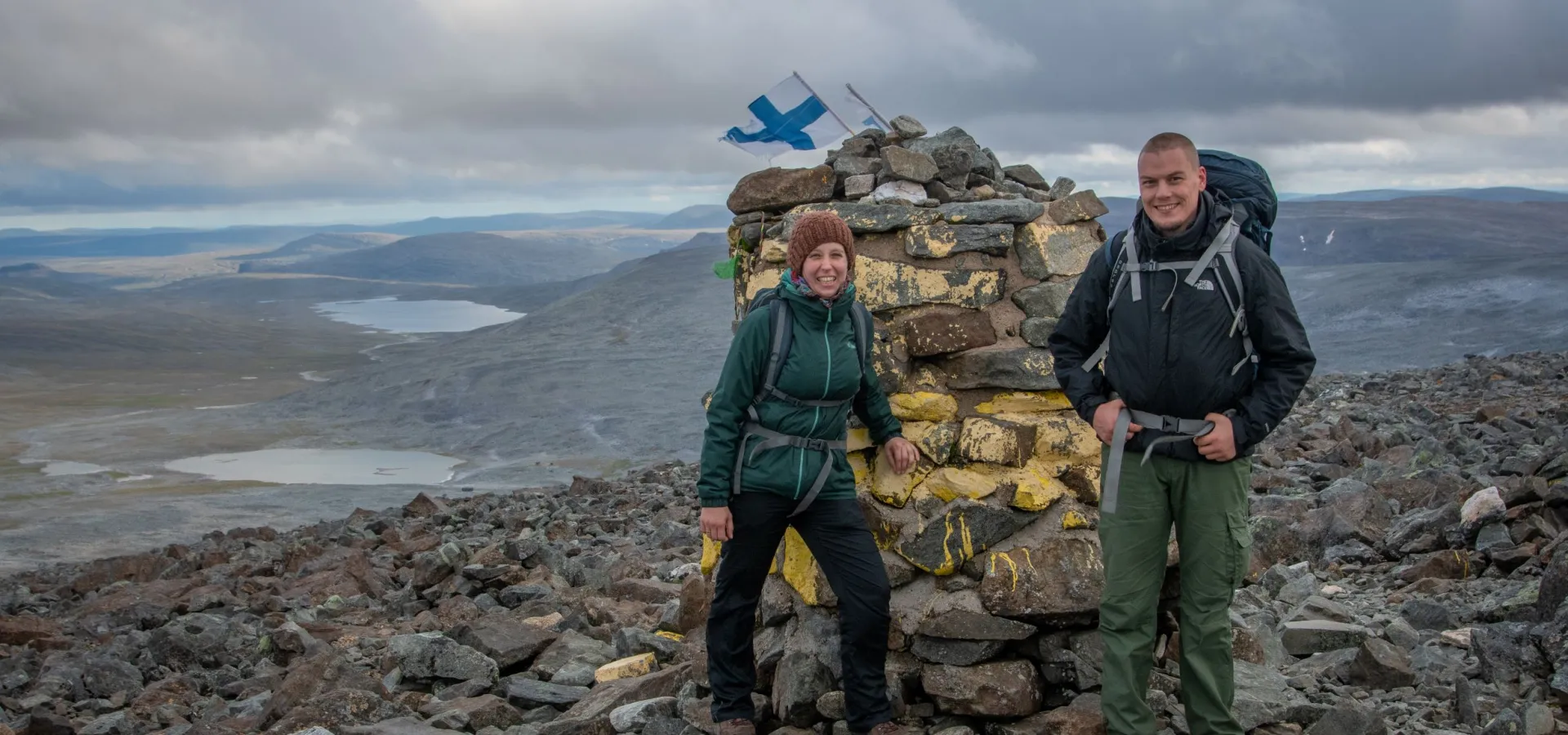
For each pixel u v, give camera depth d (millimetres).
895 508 4770
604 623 7809
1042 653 4527
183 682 7477
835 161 5293
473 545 12609
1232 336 3703
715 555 5961
